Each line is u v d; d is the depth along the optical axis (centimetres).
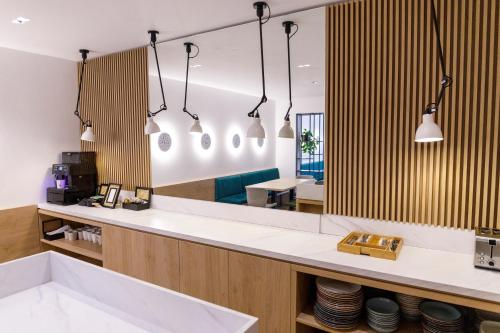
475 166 205
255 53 307
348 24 241
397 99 226
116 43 337
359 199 243
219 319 124
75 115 417
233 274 239
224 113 317
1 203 355
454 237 214
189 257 262
